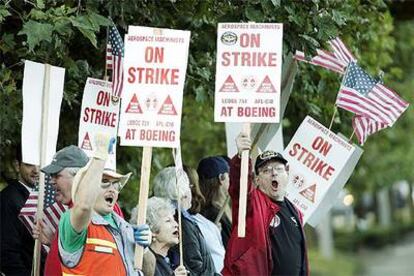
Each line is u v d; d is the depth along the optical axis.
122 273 14.91
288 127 28.12
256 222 18.02
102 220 14.84
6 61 18.77
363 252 93.38
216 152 34.34
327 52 21.81
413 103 44.12
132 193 25.83
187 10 19.64
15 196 17.94
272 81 16.97
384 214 114.19
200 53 21.72
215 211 20.45
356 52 26.06
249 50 17.02
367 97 21.36
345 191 70.56
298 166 21.36
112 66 18.25
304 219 21.28
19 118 18.06
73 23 16.38
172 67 16.25
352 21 21.89
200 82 22.80
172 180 18.06
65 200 15.20
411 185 122.19
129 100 16.23
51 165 15.17
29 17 16.86
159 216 16.69
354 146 21.22
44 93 16.66
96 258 14.62
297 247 18.44
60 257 14.34
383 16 26.34
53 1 17.30
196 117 30.23
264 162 18.38
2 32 18.62
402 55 39.97
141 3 19.02
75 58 20.94
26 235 17.81
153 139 16.20
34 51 17.67
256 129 20.64
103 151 14.04
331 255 78.69
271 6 17.84
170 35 16.28
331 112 26.16
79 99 21.20
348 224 106.19
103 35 20.50
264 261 18.05
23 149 16.56
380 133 47.34
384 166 68.75
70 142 22.50
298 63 24.38
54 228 16.77
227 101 17.03
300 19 18.11
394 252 93.19
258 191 18.31
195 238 18.06
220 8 19.19
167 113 16.23
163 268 16.69
